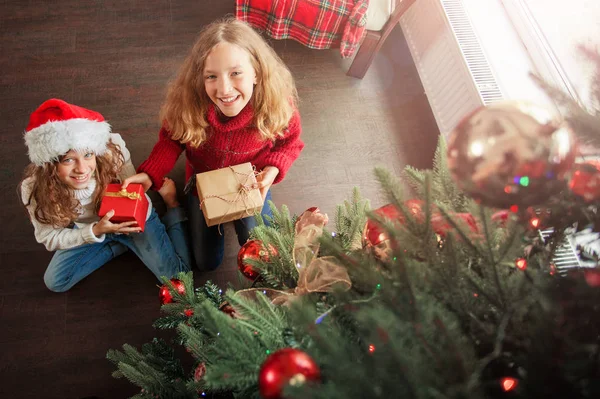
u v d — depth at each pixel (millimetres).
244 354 755
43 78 2436
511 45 2104
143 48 2562
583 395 624
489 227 754
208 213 1572
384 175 774
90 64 2490
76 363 1885
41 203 1609
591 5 1941
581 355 618
